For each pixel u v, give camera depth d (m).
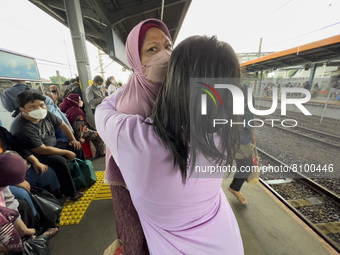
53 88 4.80
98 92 3.81
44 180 1.92
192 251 0.50
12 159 1.21
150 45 0.56
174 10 7.19
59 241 1.65
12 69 3.15
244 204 2.10
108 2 4.83
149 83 0.54
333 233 1.83
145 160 0.39
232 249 0.53
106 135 0.47
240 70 0.39
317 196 2.40
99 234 1.72
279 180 2.73
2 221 1.07
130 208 0.63
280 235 1.71
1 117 3.03
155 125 0.40
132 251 0.65
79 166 2.32
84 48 3.76
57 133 2.39
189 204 0.47
